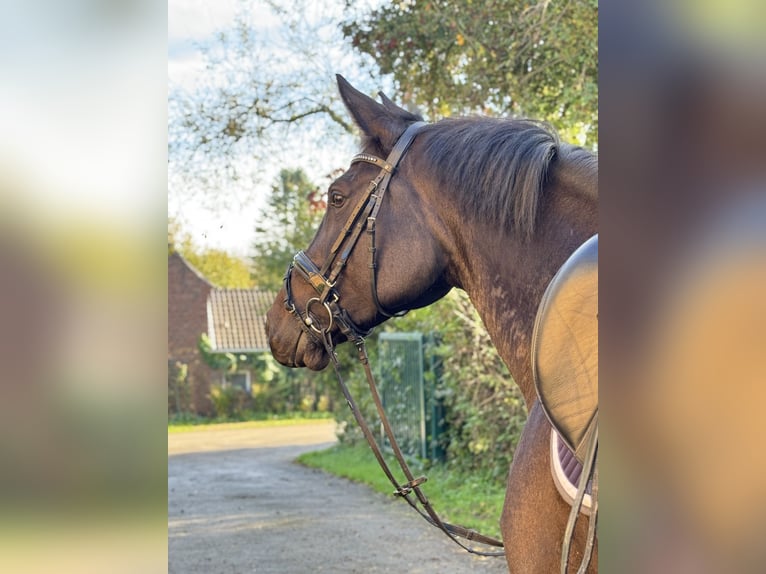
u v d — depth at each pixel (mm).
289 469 13164
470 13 8250
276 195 14070
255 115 9945
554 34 7750
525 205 2158
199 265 38188
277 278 16078
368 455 13070
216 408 29422
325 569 6195
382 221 2480
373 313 2576
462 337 8836
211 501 9969
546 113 8453
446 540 6961
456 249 2373
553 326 1823
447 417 10297
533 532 2033
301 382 29750
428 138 2455
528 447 2125
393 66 9023
